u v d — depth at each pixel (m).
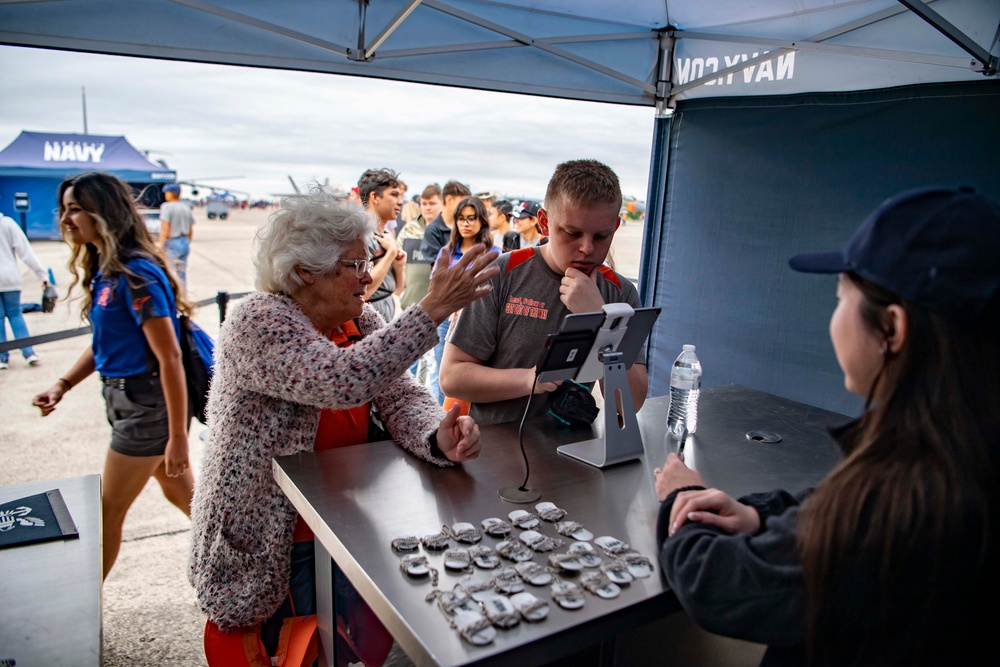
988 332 0.70
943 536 0.68
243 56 2.77
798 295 3.32
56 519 1.74
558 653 0.91
